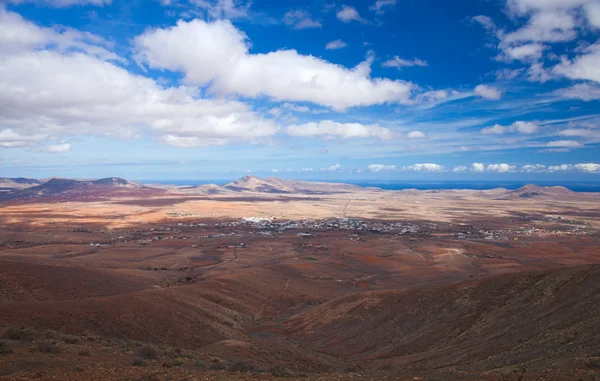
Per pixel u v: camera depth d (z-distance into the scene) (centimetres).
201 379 2242
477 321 4941
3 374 2098
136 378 2164
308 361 4275
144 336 4594
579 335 3312
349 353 5194
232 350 4138
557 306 4347
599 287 4272
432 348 4588
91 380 2094
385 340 5319
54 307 4725
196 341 4866
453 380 2306
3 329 3475
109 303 5325
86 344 3117
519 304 4919
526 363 3006
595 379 2064
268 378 2325
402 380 2239
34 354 2530
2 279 7056
